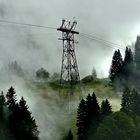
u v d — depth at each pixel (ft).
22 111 418.31
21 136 400.88
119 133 381.40
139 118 415.03
